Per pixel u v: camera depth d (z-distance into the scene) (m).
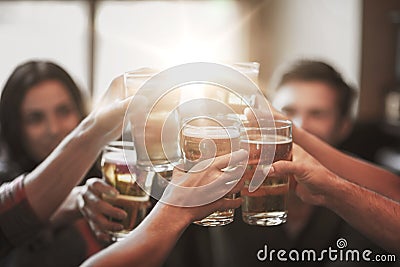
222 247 1.54
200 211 0.84
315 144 1.16
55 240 1.35
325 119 1.93
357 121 4.19
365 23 4.59
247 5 4.82
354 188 0.91
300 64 1.97
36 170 1.08
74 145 1.02
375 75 4.60
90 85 4.73
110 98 0.99
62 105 1.82
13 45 4.66
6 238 1.07
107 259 0.82
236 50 4.86
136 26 4.76
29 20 4.65
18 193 1.05
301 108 1.91
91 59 4.72
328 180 0.89
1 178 1.72
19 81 1.77
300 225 1.56
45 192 1.05
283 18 4.80
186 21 4.80
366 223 0.92
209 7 4.80
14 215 1.05
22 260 1.34
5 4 4.61
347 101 2.01
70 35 4.71
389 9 4.57
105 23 4.73
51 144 1.80
